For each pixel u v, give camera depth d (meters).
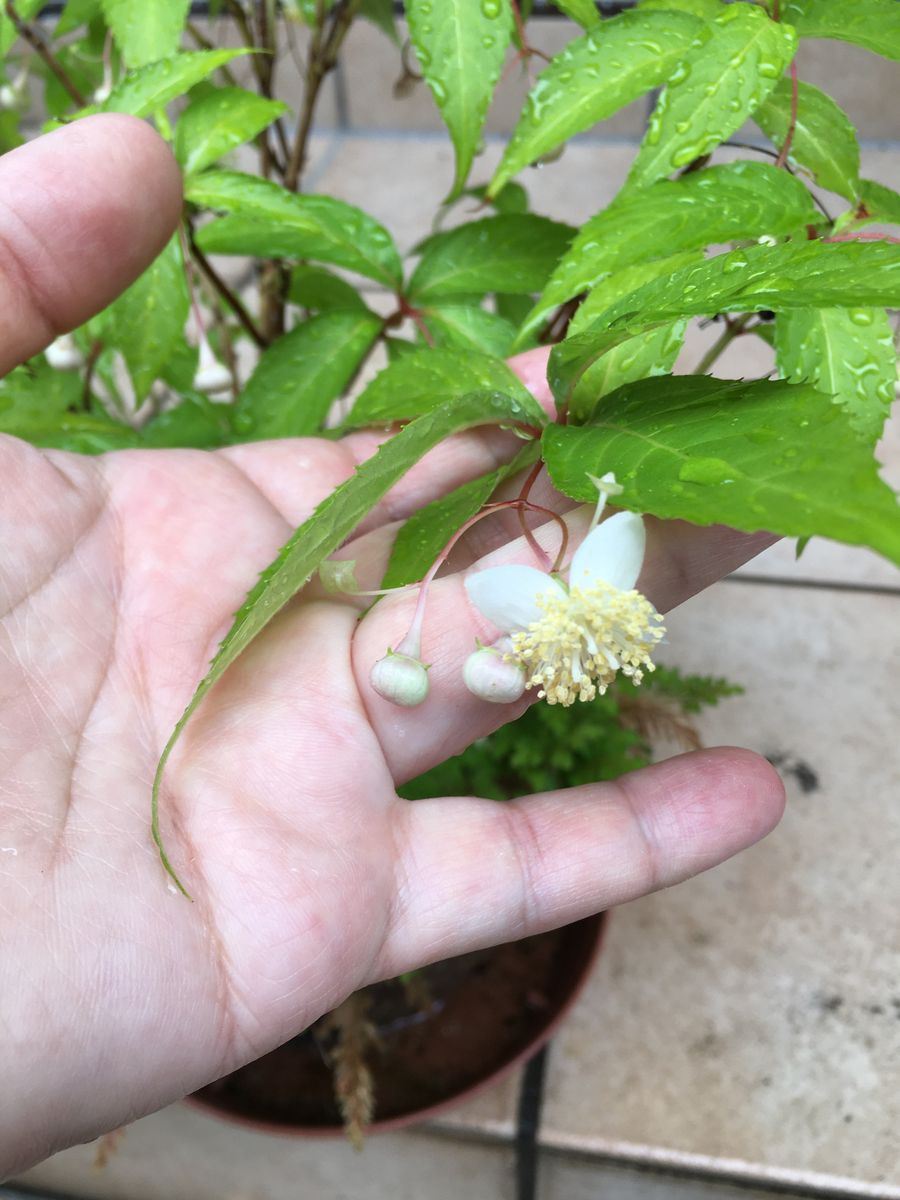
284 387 0.17
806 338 0.11
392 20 0.20
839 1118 0.22
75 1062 0.11
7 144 0.22
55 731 0.13
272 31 0.19
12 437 0.15
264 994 0.12
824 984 0.24
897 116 0.37
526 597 0.11
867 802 0.26
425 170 0.43
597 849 0.14
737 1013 0.23
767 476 0.09
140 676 0.14
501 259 0.17
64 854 0.12
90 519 0.15
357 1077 0.19
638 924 0.25
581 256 0.11
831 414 0.09
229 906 0.12
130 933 0.11
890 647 0.29
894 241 0.11
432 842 0.14
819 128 0.13
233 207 0.15
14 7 0.16
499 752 0.20
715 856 0.14
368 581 0.15
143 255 0.15
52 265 0.14
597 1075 0.23
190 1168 0.25
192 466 0.16
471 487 0.13
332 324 0.17
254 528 0.16
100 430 0.19
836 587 0.30
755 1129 0.22
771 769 0.14
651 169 0.11
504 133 0.43
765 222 0.11
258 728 0.13
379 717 0.14
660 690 0.22
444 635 0.13
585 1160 0.22
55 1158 0.25
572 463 0.10
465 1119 0.22
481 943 0.14
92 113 0.15
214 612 0.15
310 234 0.16
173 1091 0.12
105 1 0.14
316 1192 0.25
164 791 0.13
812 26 0.12
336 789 0.13
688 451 0.09
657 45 0.12
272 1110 0.21
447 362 0.13
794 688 0.28
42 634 0.14
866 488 0.08
